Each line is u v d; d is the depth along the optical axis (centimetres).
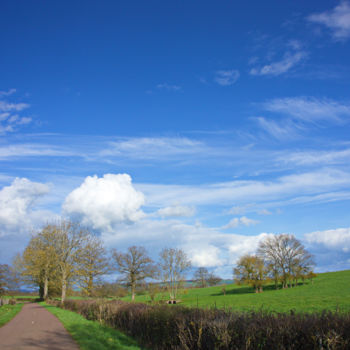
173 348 1195
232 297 6831
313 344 757
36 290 6912
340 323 763
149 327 1459
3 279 5041
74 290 5609
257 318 955
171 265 6378
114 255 6544
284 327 830
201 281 11875
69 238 5241
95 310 2338
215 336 969
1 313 3111
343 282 7300
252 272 8338
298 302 4488
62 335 1586
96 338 1487
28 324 2120
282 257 8338
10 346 1288
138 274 6444
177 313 1295
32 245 6003
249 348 875
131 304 1906
